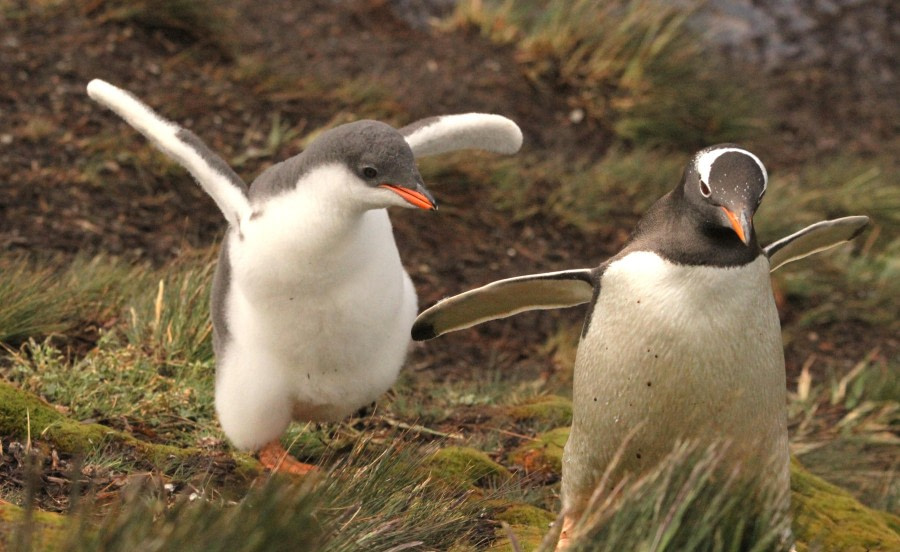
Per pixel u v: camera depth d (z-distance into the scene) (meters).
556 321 15.43
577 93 20.20
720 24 24.22
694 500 6.32
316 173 8.12
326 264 8.30
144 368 10.14
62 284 11.69
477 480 9.20
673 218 6.71
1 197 14.27
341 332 8.65
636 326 6.65
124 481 7.85
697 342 6.53
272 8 20.50
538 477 9.66
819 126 22.33
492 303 7.47
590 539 6.14
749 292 6.53
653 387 6.70
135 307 11.27
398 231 16.23
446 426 10.79
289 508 5.69
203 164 9.00
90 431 8.52
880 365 15.26
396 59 19.95
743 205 6.24
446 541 7.47
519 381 13.31
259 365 8.82
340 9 21.03
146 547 5.25
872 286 17.89
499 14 21.16
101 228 14.28
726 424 6.74
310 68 18.98
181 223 14.91
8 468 7.84
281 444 9.66
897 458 13.07
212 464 8.75
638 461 7.03
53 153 15.25
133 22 18.11
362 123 8.24
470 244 16.50
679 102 20.41
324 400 9.19
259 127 17.02
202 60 18.11
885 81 24.09
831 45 24.61
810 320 16.94
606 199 18.17
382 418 10.57
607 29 20.86
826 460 12.29
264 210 8.40
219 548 5.36
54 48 17.06
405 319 9.24
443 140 9.90
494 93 19.66
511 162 17.89
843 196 19.47
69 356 10.43
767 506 6.60
